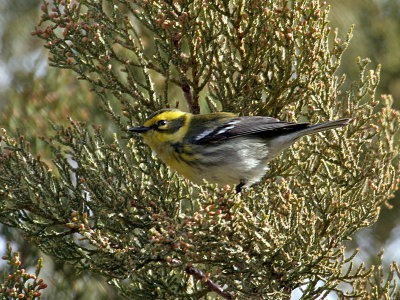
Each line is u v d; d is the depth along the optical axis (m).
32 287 9.61
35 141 14.64
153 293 11.31
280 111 12.15
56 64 11.62
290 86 11.45
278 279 10.29
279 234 10.16
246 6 11.38
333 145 11.62
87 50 11.66
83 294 14.27
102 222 11.38
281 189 11.34
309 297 10.40
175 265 10.27
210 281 10.98
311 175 11.62
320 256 10.16
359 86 12.03
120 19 12.20
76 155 11.29
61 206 10.95
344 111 12.04
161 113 11.61
